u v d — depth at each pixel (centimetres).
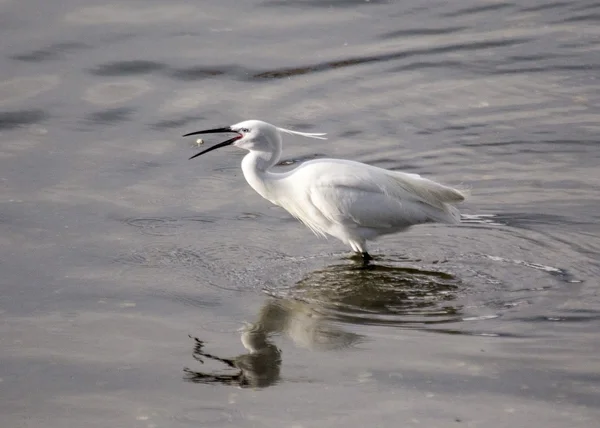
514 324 1088
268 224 1391
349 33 2053
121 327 1098
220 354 1039
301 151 1605
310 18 2120
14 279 1208
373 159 1573
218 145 1323
